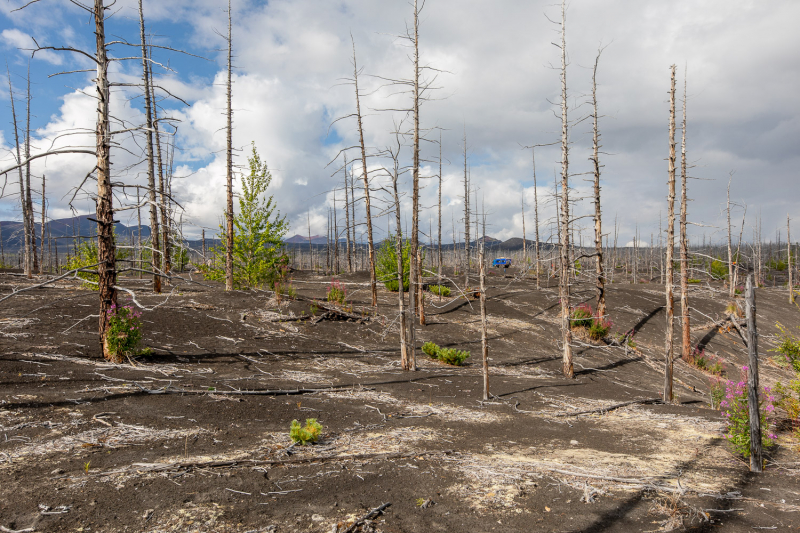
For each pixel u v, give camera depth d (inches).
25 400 279.0
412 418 342.6
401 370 549.0
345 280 1536.7
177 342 527.5
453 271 2001.7
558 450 282.4
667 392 515.8
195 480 194.2
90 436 238.4
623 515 180.9
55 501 166.2
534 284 1617.9
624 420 382.9
